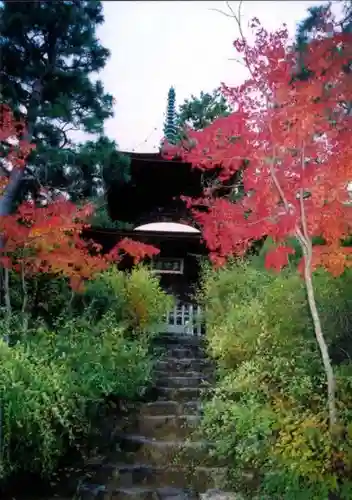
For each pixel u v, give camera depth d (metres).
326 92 4.78
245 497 4.46
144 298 8.57
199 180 14.22
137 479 5.01
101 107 13.66
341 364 4.98
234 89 4.98
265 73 4.79
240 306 6.60
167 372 8.01
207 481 4.88
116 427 6.06
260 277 7.39
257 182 5.11
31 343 5.53
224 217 5.88
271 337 5.36
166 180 14.58
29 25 12.53
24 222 7.21
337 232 4.96
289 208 4.93
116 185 14.37
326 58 4.81
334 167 4.75
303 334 5.41
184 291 13.55
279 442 4.22
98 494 4.64
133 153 13.91
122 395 6.45
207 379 7.74
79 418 5.01
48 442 4.45
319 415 4.29
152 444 5.46
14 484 4.84
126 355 6.23
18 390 4.36
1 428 4.32
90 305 7.12
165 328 10.38
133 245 8.45
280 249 5.87
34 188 12.66
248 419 4.38
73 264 7.11
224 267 8.66
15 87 13.05
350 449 3.99
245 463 4.81
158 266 13.71
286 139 4.73
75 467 5.18
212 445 5.33
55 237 6.59
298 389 4.52
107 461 5.34
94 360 5.73
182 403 6.64
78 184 13.20
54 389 4.64
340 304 5.30
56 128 12.95
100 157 12.37
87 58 13.80
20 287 7.18
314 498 3.93
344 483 3.96
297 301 5.57
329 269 5.17
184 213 14.91
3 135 7.18
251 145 4.95
